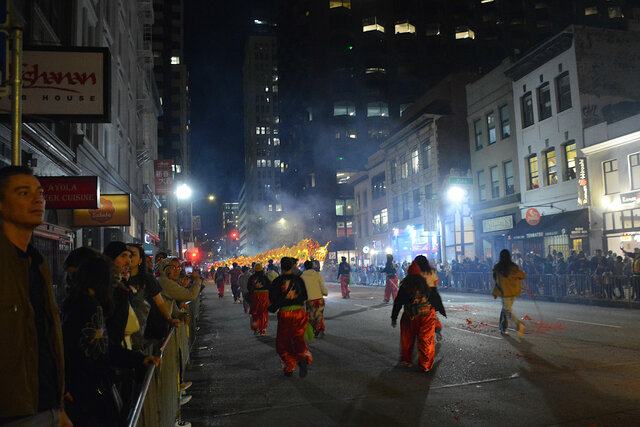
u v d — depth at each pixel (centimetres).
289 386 708
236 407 614
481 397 611
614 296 1720
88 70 1024
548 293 2047
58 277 1576
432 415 550
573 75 2584
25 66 1002
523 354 852
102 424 321
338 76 7512
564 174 2661
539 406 568
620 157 2247
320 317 1125
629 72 2636
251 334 1299
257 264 1294
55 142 1512
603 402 575
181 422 554
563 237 2567
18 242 245
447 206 3603
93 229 2158
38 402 226
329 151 7331
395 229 4200
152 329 560
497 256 3194
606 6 7194
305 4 7938
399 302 790
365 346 1003
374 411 572
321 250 6134
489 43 7431
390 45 7569
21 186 243
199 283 698
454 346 946
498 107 3253
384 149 4809
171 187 4088
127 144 3256
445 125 3772
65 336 306
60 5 1778
